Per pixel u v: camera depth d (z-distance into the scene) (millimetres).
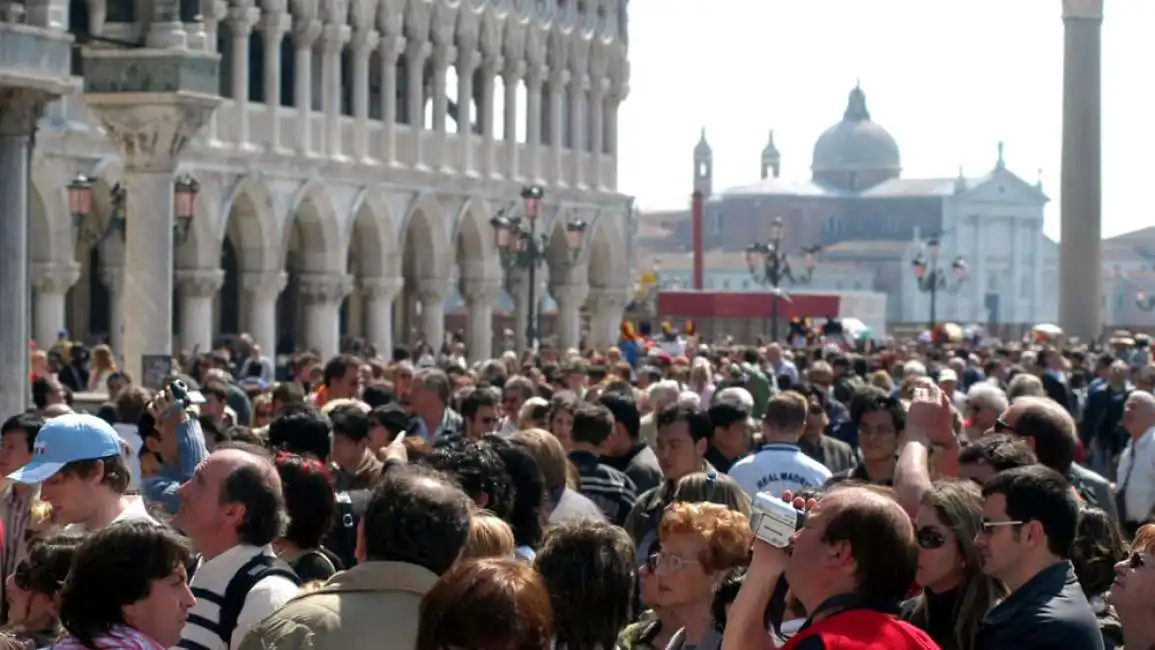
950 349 65938
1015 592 12633
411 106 91812
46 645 13211
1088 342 72938
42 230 69438
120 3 39375
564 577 11977
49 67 33906
